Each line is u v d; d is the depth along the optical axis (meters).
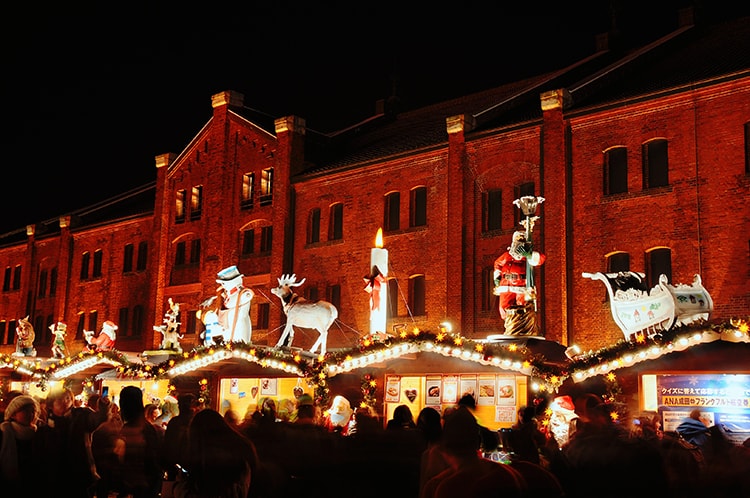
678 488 9.18
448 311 29.47
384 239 32.06
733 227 23.67
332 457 9.56
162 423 16.25
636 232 25.59
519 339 20.61
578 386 20.86
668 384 19.58
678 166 25.02
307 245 34.66
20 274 50.31
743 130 23.92
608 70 30.05
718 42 31.33
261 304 35.97
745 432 18.22
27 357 36.19
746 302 23.08
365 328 32.03
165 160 41.47
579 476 7.86
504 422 20.97
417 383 23.06
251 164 37.50
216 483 7.55
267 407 13.34
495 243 28.84
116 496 11.73
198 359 25.45
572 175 27.31
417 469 8.82
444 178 30.70
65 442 10.48
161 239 40.88
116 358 28.28
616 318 19.84
